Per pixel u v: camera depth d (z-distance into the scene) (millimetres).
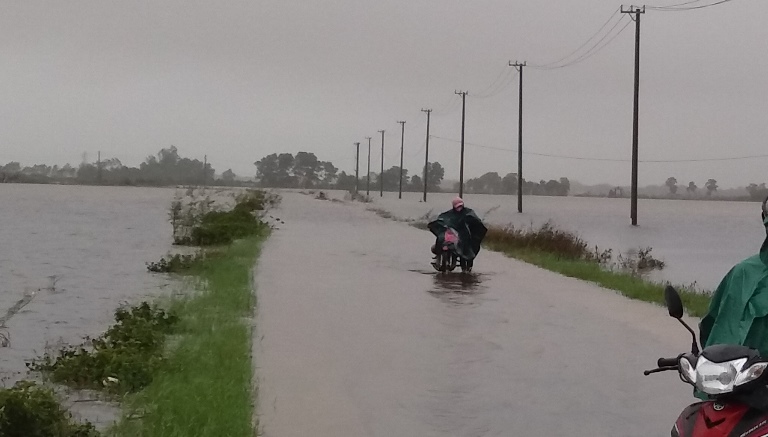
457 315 14812
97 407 9172
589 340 12516
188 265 23906
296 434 7789
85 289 19922
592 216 86938
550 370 10531
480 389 9578
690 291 18938
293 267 22844
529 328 13547
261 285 18672
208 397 8500
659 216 101188
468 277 21312
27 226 46500
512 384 9820
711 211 144875
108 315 16328
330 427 8023
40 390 8016
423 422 8258
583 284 19906
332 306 15633
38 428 7484
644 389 9656
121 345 11234
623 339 12633
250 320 13891
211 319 13672
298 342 12062
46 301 18156
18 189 171750
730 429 4855
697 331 13352
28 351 12828
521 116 70938
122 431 7754
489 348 11867
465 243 22344
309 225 46875
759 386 4883
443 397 9203
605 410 8789
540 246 29766
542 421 8359
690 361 5051
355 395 9203
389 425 8133
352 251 29031
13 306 17047
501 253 29438
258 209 58156
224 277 19469
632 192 53781
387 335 12742
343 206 85750
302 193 167750
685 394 9438
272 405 8742
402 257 26812
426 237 37844
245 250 27047
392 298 16922
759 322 5352
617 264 27719
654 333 13141
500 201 158125
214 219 37469
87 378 10250
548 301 16781
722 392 4781
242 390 8875
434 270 23000
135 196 120250
